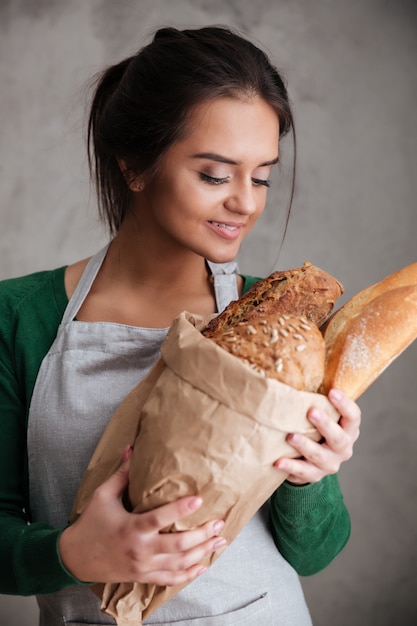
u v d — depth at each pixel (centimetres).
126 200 133
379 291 104
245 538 130
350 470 318
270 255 320
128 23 311
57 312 133
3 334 131
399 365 318
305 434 93
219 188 114
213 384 90
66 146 312
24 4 310
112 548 95
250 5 314
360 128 318
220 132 111
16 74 311
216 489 91
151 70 118
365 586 317
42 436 126
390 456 318
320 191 319
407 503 319
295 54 314
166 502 93
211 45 116
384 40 317
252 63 114
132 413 104
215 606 126
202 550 95
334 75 316
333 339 100
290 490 120
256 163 113
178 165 113
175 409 92
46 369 129
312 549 130
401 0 317
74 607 127
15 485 130
